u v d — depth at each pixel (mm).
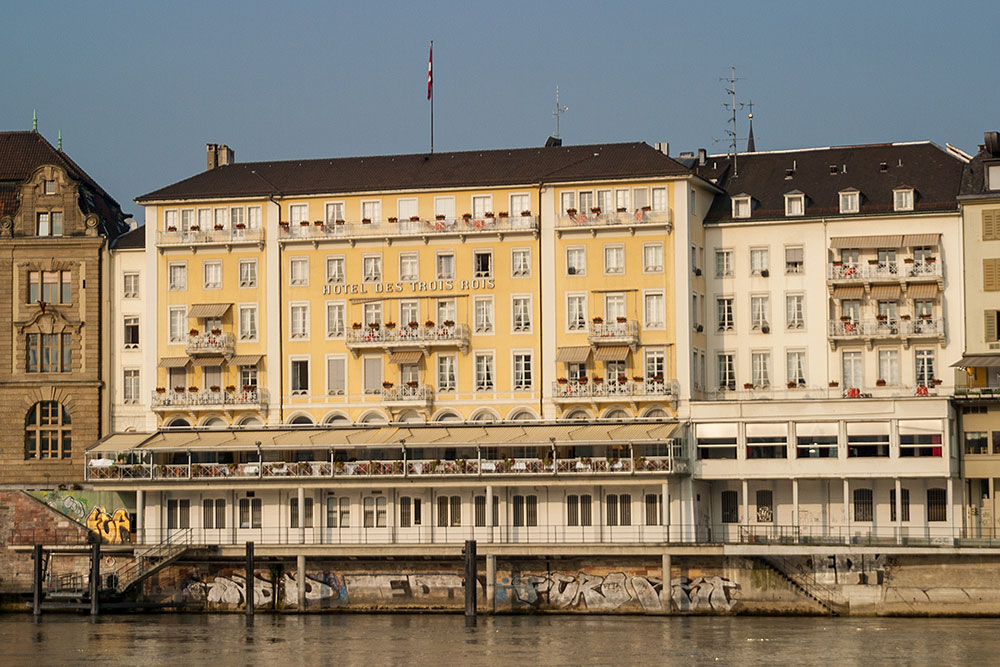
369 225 112562
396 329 111688
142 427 115875
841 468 102062
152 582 106812
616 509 105250
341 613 104062
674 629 92188
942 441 100438
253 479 108000
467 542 97625
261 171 117938
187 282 115250
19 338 116812
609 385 107938
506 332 110438
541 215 110562
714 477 104312
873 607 97938
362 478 106812
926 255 106688
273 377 113500
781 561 99312
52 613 105688
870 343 107125
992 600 96188
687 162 118812
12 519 109562
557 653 83062
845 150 114250
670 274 108250
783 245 109625
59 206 117500
